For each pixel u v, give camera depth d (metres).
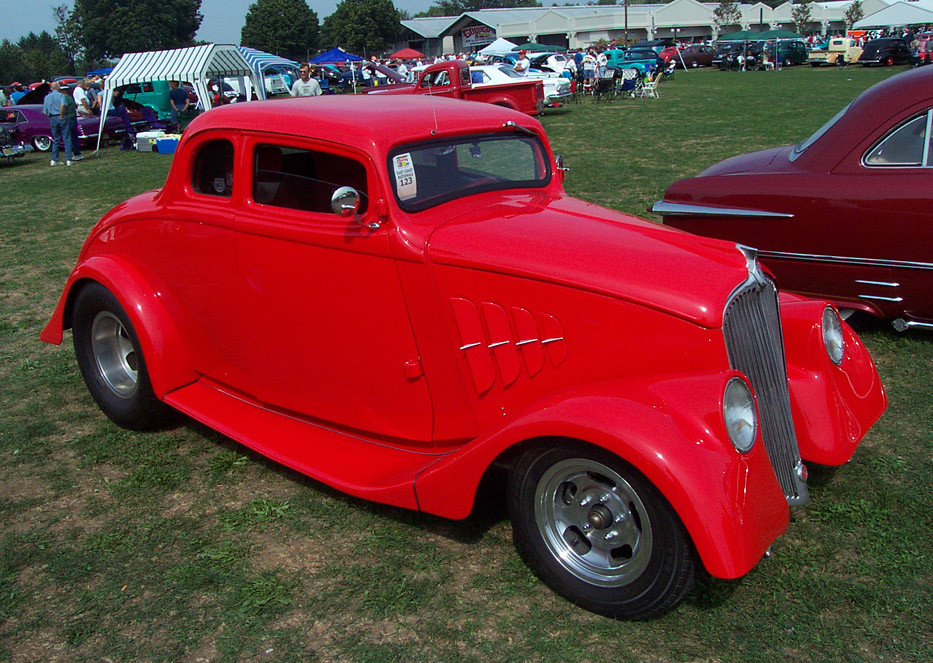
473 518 3.32
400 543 3.17
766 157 5.42
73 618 2.78
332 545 3.17
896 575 2.85
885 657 2.48
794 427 3.17
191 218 3.67
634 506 2.53
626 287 2.72
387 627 2.70
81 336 4.29
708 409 2.48
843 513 3.22
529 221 3.19
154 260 3.95
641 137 15.10
